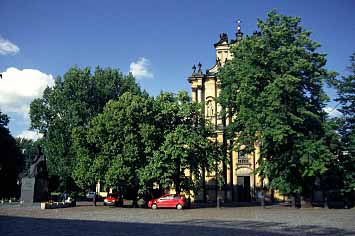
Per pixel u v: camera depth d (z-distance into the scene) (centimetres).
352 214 3438
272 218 2992
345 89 4772
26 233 1897
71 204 4838
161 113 4800
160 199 4588
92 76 7319
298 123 4078
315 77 4269
